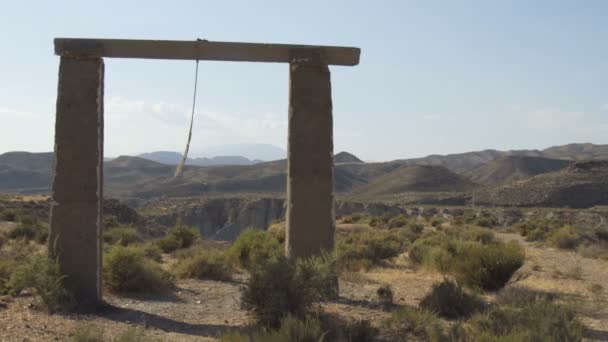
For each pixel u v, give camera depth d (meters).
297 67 12.10
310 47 12.09
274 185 182.88
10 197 61.50
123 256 14.08
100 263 11.80
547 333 8.40
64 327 9.81
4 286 13.03
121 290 13.88
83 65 11.57
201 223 101.94
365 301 12.48
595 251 24.70
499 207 97.69
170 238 30.28
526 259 22.94
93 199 11.54
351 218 53.69
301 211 12.02
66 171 11.49
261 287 10.15
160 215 100.00
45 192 176.88
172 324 10.64
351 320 10.24
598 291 14.86
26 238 29.41
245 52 11.91
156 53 11.79
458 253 18.27
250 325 9.92
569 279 17.59
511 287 13.68
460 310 11.27
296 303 10.00
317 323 8.86
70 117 11.52
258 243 20.59
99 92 11.63
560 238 28.61
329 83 12.22
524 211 75.56
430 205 111.06
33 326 9.73
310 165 12.07
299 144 12.08
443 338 8.86
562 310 9.75
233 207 105.69
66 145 11.50
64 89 11.52
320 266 10.59
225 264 18.19
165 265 21.22
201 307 12.45
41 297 11.29
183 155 11.55
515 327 8.68
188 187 170.25
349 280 16.16
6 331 9.26
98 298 11.67
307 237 12.00
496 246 15.97
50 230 11.52
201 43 11.69
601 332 9.99
